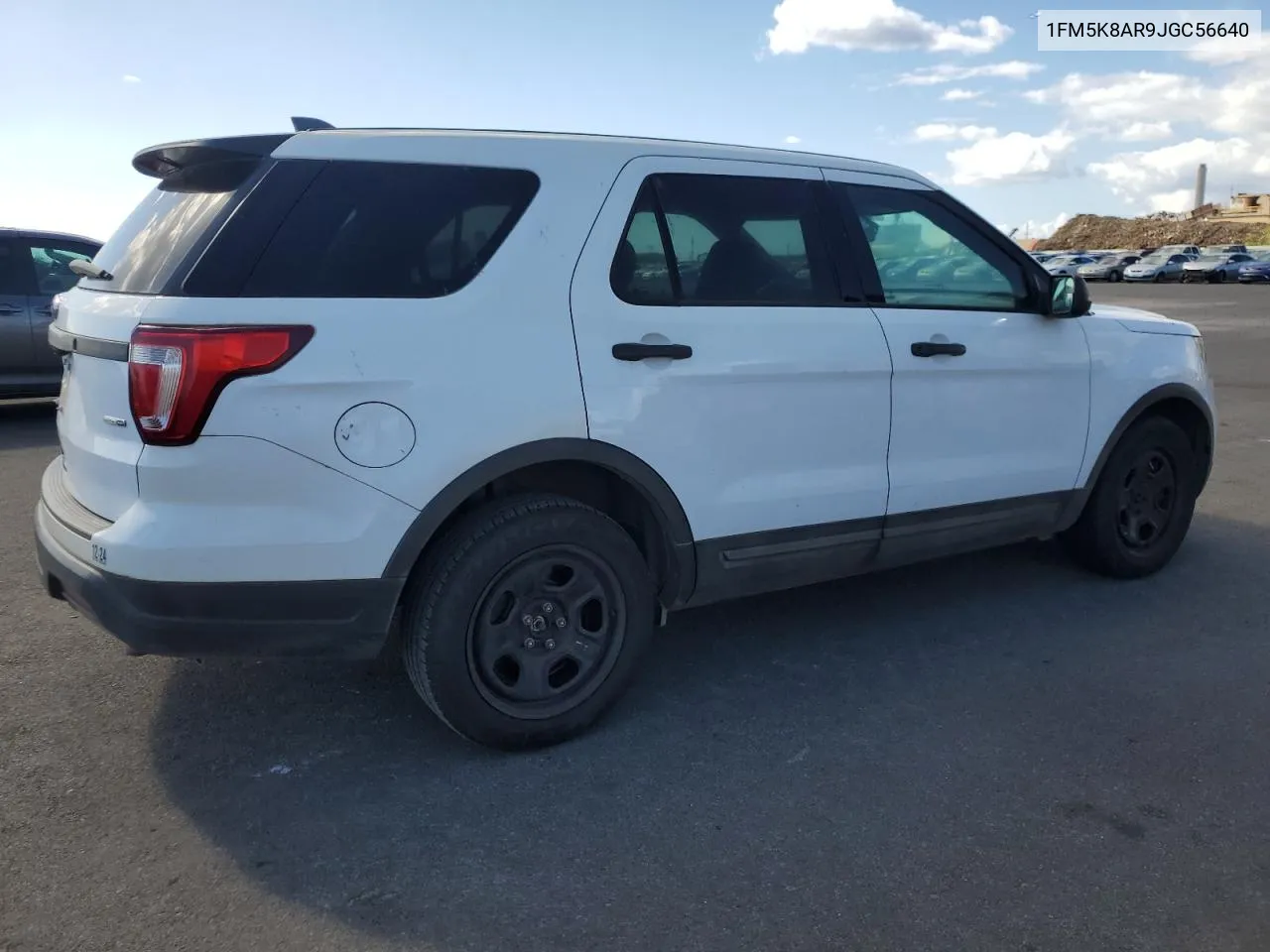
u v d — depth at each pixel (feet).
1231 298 119.55
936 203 14.21
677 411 11.53
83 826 9.71
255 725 11.80
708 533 12.05
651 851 9.42
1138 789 10.52
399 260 10.28
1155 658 13.91
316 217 10.08
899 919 8.47
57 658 13.51
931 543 14.17
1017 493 14.88
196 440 9.36
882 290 13.42
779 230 12.69
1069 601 16.16
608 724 11.96
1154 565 17.25
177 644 9.73
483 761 11.07
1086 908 8.63
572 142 11.50
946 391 13.82
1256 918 8.52
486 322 10.44
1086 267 193.06
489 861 9.26
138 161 11.32
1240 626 15.11
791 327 12.36
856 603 16.12
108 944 8.12
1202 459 17.62
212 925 8.36
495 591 10.73
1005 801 10.28
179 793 10.32
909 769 10.93
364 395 9.81
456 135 11.03
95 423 10.25
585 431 10.94
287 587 9.77
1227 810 10.13
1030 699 12.66
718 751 11.32
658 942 8.19
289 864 9.18
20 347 30.60
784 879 9.01
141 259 10.48
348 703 12.38
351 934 8.27
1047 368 14.84
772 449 12.34
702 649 14.28
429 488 10.14
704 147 12.42
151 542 9.39
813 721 12.06
